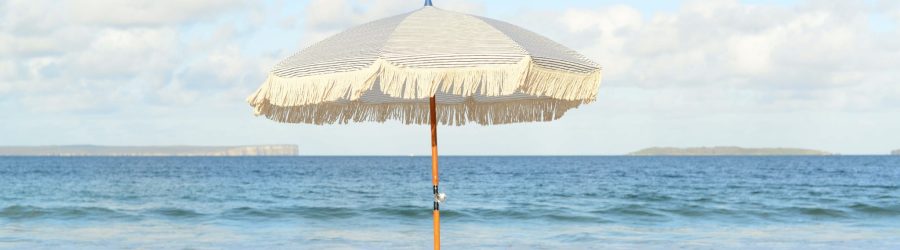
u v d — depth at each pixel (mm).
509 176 56812
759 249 12805
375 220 18656
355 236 14953
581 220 18781
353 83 4344
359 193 33344
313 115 6078
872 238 14453
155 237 14570
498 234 15438
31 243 13391
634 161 142625
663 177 53938
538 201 26734
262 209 21719
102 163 117625
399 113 6523
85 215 19484
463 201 26797
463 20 4797
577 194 31891
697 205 23656
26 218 18578
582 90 4676
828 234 15297
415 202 26141
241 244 13516
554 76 4496
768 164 104750
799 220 18750
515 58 4316
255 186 40219
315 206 23172
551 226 17344
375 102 6461
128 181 46406
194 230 16016
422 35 4586
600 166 95562
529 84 4336
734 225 17500
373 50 4441
